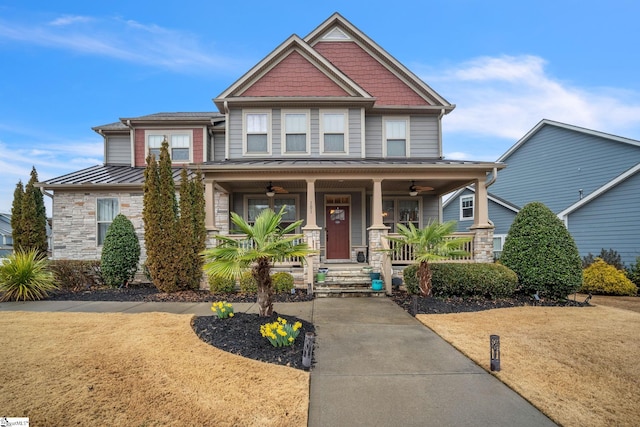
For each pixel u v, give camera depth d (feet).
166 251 26.48
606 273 31.73
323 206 38.88
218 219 36.47
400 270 30.48
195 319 18.63
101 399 10.01
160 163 26.73
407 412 9.79
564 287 24.14
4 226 76.54
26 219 31.91
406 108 38.63
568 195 48.47
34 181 32.83
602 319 19.71
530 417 9.58
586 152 46.52
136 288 29.91
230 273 14.87
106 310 21.43
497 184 59.16
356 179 31.01
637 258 33.71
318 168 29.81
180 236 26.84
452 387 11.33
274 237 18.02
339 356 13.99
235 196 38.60
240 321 17.01
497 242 52.47
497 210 52.75
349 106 37.32
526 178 54.44
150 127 40.78
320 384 11.50
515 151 56.44
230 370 12.17
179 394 10.43
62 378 11.23
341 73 37.17
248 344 14.44
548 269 24.47
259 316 17.72
